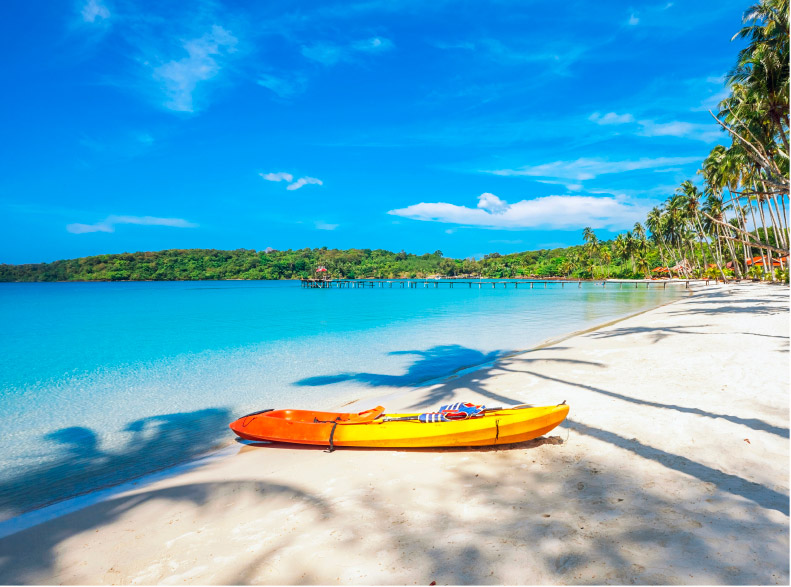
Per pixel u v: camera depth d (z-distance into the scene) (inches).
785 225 1937.7
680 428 246.7
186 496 203.6
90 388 448.1
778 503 161.2
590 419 273.4
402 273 6658.5
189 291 3331.7
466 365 534.3
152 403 391.2
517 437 228.7
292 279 6953.7
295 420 279.0
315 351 649.0
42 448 285.9
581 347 561.9
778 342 504.1
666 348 509.0
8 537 175.0
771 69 872.3
